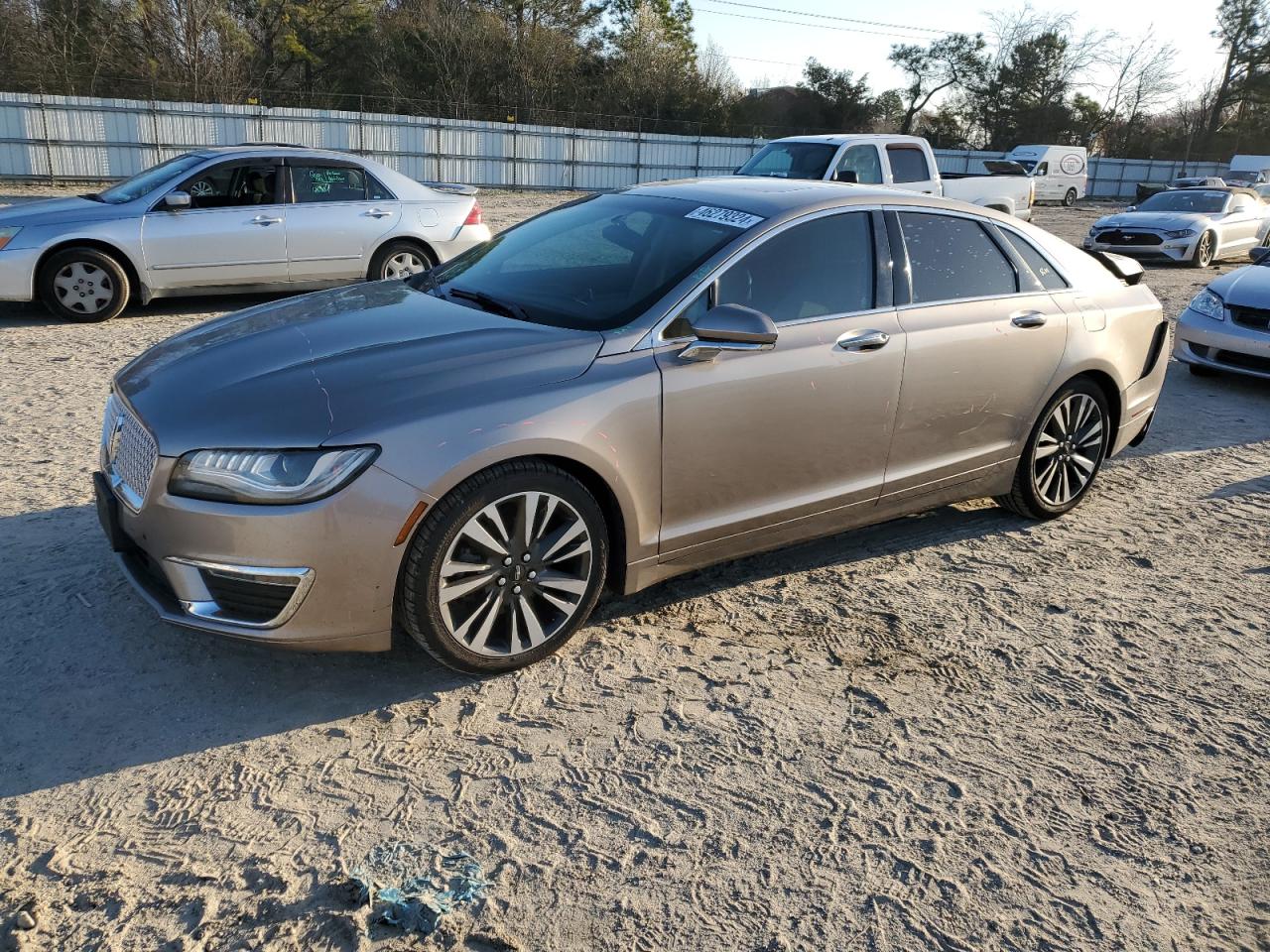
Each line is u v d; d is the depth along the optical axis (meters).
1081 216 28.58
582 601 3.42
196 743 2.95
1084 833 2.75
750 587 4.15
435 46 41.31
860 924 2.39
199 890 2.39
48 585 3.78
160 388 3.21
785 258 3.79
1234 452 6.42
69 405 6.16
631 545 3.48
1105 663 3.67
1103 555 4.65
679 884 2.49
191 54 35.56
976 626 3.91
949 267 4.30
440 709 3.18
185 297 9.21
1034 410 4.63
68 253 8.42
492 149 30.73
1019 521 5.04
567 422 3.17
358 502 2.88
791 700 3.32
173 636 3.50
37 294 8.51
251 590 2.92
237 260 9.08
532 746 3.01
